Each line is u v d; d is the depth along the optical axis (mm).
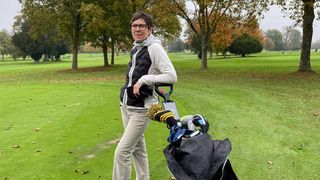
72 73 35188
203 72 29172
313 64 36781
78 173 6039
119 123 9531
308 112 10805
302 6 25984
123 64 50906
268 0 26766
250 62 44062
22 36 83938
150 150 7043
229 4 31172
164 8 32812
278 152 6980
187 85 18203
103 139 8047
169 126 3555
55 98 14508
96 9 35094
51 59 94875
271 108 11531
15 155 7086
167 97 3947
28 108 12375
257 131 8570
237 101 12898
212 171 3174
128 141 4562
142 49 4395
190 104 12172
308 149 7168
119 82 20844
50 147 7551
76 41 41625
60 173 6062
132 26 4371
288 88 16781
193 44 69125
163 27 39375
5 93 16906
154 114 3672
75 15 40094
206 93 14992
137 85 4199
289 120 9742
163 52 4301
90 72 35312
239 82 19953
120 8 38344
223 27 34531
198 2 31547
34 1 38906
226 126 9070
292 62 41875
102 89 16875
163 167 6117
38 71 42188
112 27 38469
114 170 4715
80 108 11930
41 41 83938
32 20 39406
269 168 6133
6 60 111312
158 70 4371
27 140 8164
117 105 12211
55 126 9430
